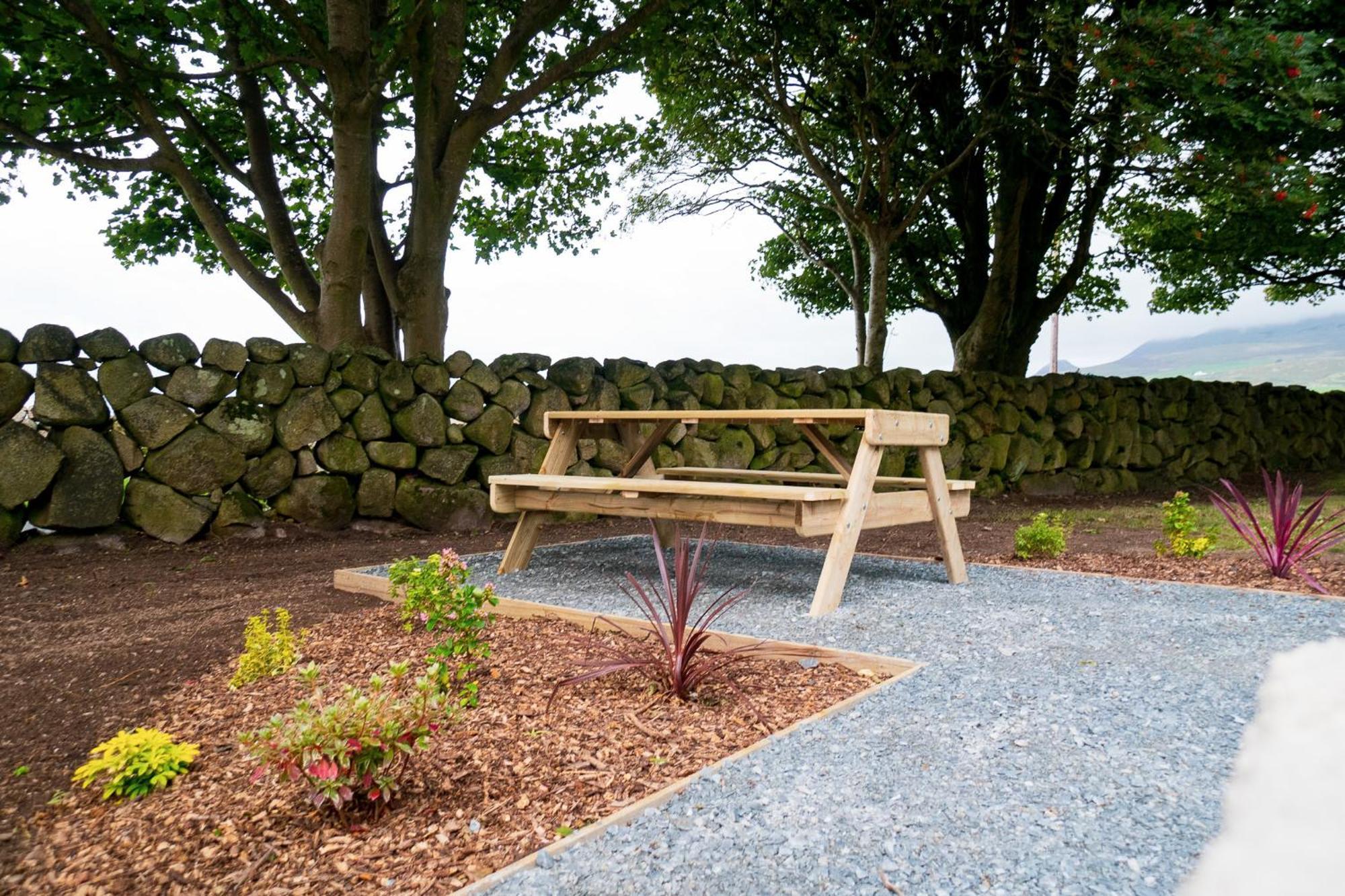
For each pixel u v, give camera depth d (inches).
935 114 391.2
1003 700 95.6
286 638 112.9
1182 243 459.2
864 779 74.9
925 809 69.3
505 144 402.0
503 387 264.5
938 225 442.3
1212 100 270.7
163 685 106.8
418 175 289.0
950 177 405.4
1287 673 105.1
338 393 236.7
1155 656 113.3
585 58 295.9
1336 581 161.6
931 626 130.0
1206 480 432.5
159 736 80.4
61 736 91.3
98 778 80.4
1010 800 71.0
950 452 337.7
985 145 391.2
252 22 269.3
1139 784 74.0
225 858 64.9
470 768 78.7
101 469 201.6
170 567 188.5
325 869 62.6
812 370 331.6
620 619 128.8
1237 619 134.0
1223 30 262.5
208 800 74.8
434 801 72.9
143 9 256.1
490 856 63.5
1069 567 186.2
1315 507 165.5
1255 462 469.4
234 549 208.8
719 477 219.1
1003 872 59.8
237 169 302.4
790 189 454.6
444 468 252.1
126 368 206.4
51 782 80.4
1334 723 87.6
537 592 159.9
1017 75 332.2
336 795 67.1
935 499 166.1
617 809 70.3
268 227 301.9
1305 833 65.1
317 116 362.0
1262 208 362.6
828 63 347.6
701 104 401.1
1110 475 389.7
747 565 191.8
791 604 146.9
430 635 123.6
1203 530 240.7
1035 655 113.7
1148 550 209.3
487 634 127.0
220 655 119.0
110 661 116.9
